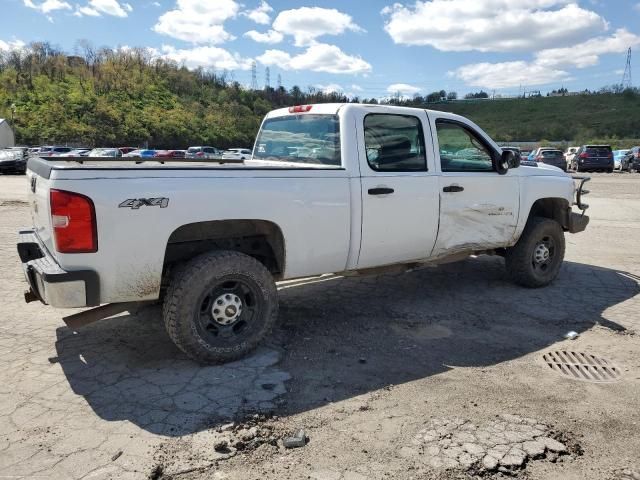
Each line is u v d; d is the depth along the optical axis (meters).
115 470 2.73
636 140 68.50
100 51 110.38
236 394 3.56
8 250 8.02
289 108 5.32
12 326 4.82
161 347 4.37
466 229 5.42
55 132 68.31
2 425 3.15
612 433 3.17
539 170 6.17
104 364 4.02
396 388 3.71
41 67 92.81
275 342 4.51
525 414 3.37
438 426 3.21
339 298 5.83
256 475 2.71
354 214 4.53
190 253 4.15
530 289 6.23
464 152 5.45
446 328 4.93
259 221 4.17
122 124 77.44
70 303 3.45
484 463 2.83
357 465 2.81
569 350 4.44
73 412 3.31
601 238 9.70
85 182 3.40
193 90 110.06
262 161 5.55
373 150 4.71
